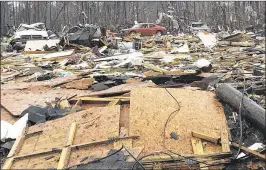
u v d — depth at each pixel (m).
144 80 10.39
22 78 12.77
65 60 16.58
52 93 9.37
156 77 10.37
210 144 5.30
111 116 6.11
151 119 5.85
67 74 13.02
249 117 5.88
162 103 6.38
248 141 5.61
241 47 21.25
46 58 17.58
